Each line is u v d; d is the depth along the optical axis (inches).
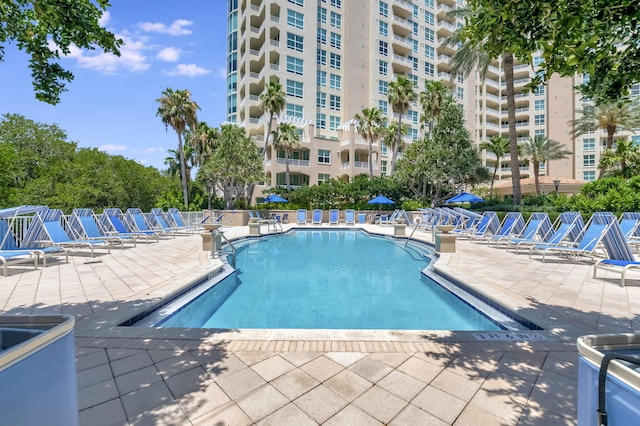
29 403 48.1
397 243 557.3
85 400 90.7
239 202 1124.5
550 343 130.0
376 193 1127.6
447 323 190.1
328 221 1077.1
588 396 49.9
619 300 191.3
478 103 1998.0
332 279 301.1
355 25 1557.6
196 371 107.5
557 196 678.5
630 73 124.3
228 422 82.8
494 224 511.5
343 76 1552.7
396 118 1653.5
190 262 315.0
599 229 309.1
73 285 222.7
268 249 487.2
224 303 229.5
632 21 102.5
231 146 957.8
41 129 1075.9
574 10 93.5
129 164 1046.4
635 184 605.0
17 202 703.7
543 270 282.4
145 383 100.0
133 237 443.5
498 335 138.8
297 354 120.6
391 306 222.2
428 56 1807.3
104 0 127.9
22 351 46.8
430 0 1818.4
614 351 54.7
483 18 116.7
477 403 91.0
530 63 117.0
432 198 1147.9
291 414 86.2
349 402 91.7
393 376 105.4
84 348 123.0
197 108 1121.4
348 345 128.3
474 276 255.3
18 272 267.1
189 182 1485.0
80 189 867.4
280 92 1194.0
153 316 181.8
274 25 1346.0
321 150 1403.8
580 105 1774.1
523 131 2021.4
